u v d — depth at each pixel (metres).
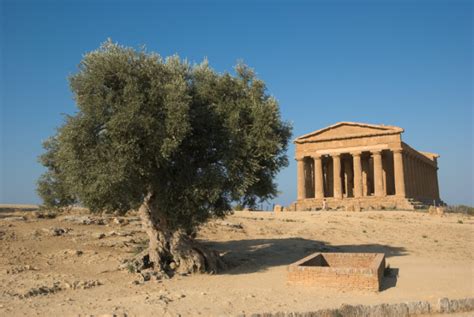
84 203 21.38
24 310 13.41
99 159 19.38
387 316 14.41
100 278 19.55
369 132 72.75
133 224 33.41
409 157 78.50
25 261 21.77
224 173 21.19
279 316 12.99
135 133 19.11
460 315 15.03
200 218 21.64
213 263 22.77
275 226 38.81
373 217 47.09
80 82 20.22
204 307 14.17
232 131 21.03
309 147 77.88
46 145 25.53
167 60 22.89
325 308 13.98
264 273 22.19
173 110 19.50
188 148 21.62
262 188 23.28
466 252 30.44
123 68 20.16
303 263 19.36
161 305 14.10
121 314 12.88
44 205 25.69
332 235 36.19
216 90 22.56
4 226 28.06
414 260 26.42
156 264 21.64
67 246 25.47
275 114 21.88
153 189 21.66
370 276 17.36
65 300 15.12
